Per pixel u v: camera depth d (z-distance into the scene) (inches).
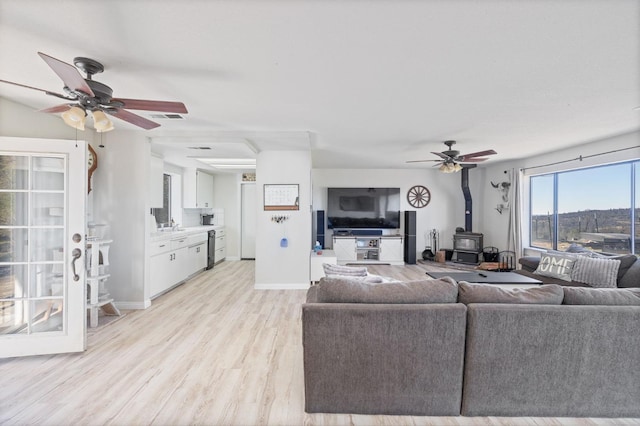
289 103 119.6
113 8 62.4
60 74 69.4
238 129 158.2
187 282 215.6
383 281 97.7
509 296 77.5
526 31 71.3
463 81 99.3
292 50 79.7
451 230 309.7
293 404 80.5
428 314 74.5
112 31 70.5
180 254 203.3
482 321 73.8
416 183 309.9
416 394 76.2
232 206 308.5
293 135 164.2
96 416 75.0
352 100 116.5
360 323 75.0
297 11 63.6
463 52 81.0
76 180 111.1
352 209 300.7
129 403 80.2
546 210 225.9
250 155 201.6
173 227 229.3
